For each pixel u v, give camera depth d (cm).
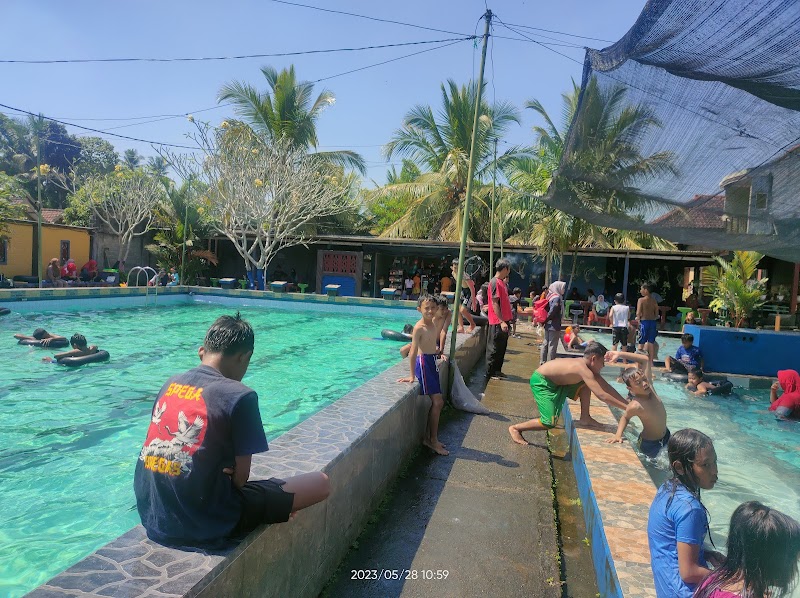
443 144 2861
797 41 338
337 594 335
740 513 214
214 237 2744
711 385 992
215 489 229
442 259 2716
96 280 2530
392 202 3581
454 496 485
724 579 216
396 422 505
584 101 505
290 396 893
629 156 543
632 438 667
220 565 217
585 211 691
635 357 845
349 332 1652
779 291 1706
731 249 702
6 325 1484
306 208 2472
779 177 515
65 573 204
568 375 598
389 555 383
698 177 546
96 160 4688
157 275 2227
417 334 584
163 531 229
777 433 757
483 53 718
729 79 414
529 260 2553
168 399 238
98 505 471
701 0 328
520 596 343
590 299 2191
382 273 2731
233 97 2781
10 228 2359
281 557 275
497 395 846
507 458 583
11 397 804
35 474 536
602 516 364
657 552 264
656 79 449
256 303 2269
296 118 2809
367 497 429
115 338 1369
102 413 737
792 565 204
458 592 343
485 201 2625
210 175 2289
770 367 1124
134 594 191
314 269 2905
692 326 1206
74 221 3080
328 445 374
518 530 429
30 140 4338
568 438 648
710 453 262
